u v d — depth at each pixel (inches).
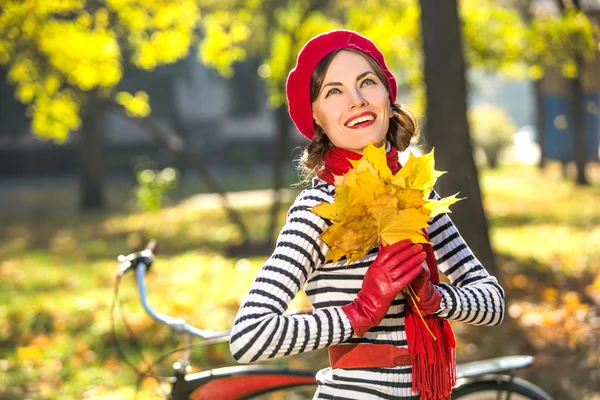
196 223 791.7
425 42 352.2
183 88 1616.6
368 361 100.0
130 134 1581.0
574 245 531.5
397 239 95.3
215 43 594.9
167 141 601.9
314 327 94.4
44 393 253.8
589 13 484.7
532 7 716.0
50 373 274.1
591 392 233.0
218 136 1653.5
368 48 109.5
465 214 356.5
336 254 95.9
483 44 549.6
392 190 94.0
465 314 103.3
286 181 1299.2
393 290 94.2
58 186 1409.9
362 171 94.8
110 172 1560.0
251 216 828.6
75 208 1056.8
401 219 95.0
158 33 580.1
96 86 609.6
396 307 101.2
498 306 106.6
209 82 1637.6
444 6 346.9
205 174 599.8
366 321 94.7
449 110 350.6
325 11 679.1
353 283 99.6
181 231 736.3
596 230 605.9
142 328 327.9
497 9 564.4
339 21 698.2
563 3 487.5
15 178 1561.3
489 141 1480.1
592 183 1027.3
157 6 553.6
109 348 305.9
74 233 775.1
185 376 142.9
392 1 582.6
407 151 118.0
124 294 412.8
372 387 99.8
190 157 588.7
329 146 109.3
